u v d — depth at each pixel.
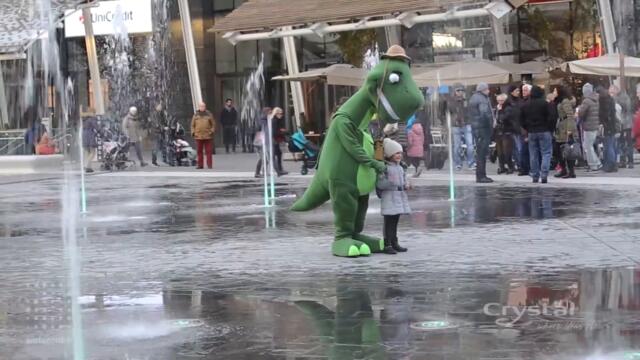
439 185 19.86
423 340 6.71
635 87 26.84
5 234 14.37
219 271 10.17
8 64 43.00
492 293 8.38
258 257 11.11
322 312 7.81
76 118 42.72
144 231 14.16
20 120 42.78
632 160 22.75
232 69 41.66
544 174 19.48
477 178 20.33
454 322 7.27
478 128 20.12
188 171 28.33
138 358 6.45
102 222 15.55
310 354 6.42
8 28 32.28
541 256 10.44
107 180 25.89
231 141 39.84
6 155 32.16
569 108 20.23
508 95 23.12
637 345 6.38
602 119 21.86
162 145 32.56
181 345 6.81
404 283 9.04
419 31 34.03
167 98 40.97
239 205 17.64
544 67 26.56
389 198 10.91
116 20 40.34
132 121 31.48
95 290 9.23
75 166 33.19
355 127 10.76
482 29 33.12
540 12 32.41
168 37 40.97
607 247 10.94
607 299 7.97
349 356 6.32
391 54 10.62
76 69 43.19
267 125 24.67
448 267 9.89
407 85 10.57
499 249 11.04
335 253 10.98
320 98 38.16
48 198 20.83
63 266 10.92
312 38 38.38
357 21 27.03
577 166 23.09
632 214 13.93
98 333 7.27
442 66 26.86
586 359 6.05
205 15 41.28
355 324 7.31
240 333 7.14
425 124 24.62
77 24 40.41
